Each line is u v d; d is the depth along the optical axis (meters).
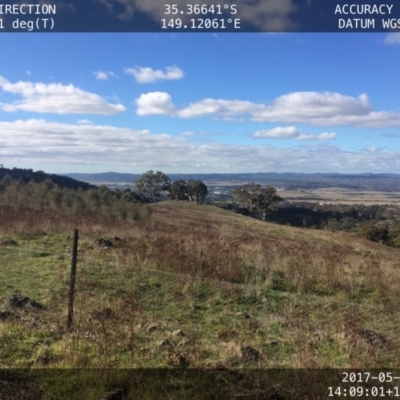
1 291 7.90
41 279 8.97
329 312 8.35
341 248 24.20
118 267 10.15
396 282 11.49
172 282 9.41
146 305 7.92
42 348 5.12
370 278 11.48
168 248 12.70
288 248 17.77
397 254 27.44
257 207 79.56
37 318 6.25
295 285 10.45
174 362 4.95
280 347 6.07
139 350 5.27
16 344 5.17
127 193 54.25
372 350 5.77
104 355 4.84
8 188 32.59
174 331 6.29
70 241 14.50
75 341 5.24
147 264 11.09
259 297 9.02
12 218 19.98
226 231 27.62
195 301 8.50
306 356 5.14
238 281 10.44
